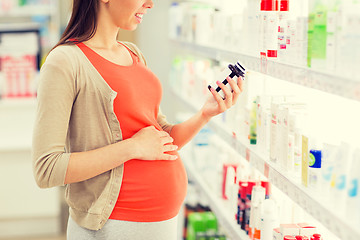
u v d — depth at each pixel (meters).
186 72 4.27
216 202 3.07
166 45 5.77
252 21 2.42
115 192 1.95
